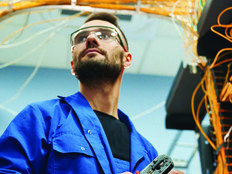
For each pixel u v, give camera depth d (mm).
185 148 3588
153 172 1145
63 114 1295
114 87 1521
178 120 2480
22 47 3916
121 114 1550
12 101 3758
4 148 1143
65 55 3992
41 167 1145
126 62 1670
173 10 2252
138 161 1327
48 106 1303
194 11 2164
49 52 3975
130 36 3744
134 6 2393
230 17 1720
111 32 1601
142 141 1492
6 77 3967
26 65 4133
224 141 1772
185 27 2295
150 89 4070
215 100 1907
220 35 1750
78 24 3547
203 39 1860
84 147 1178
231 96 1803
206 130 2320
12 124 1206
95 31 1597
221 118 1843
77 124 1261
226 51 1900
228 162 1744
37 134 1180
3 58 4047
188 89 2281
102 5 2385
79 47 1532
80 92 1477
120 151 1312
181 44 3859
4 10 2320
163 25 3604
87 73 1459
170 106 2438
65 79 4051
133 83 4109
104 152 1201
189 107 2420
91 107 1411
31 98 3812
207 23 1754
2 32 3715
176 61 4082
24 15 3531
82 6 2387
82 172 1116
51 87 3949
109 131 1354
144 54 4020
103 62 1456
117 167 1239
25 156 1138
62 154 1147
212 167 2164
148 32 3678
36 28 3658
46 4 2344
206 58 2012
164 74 4227
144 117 3805
